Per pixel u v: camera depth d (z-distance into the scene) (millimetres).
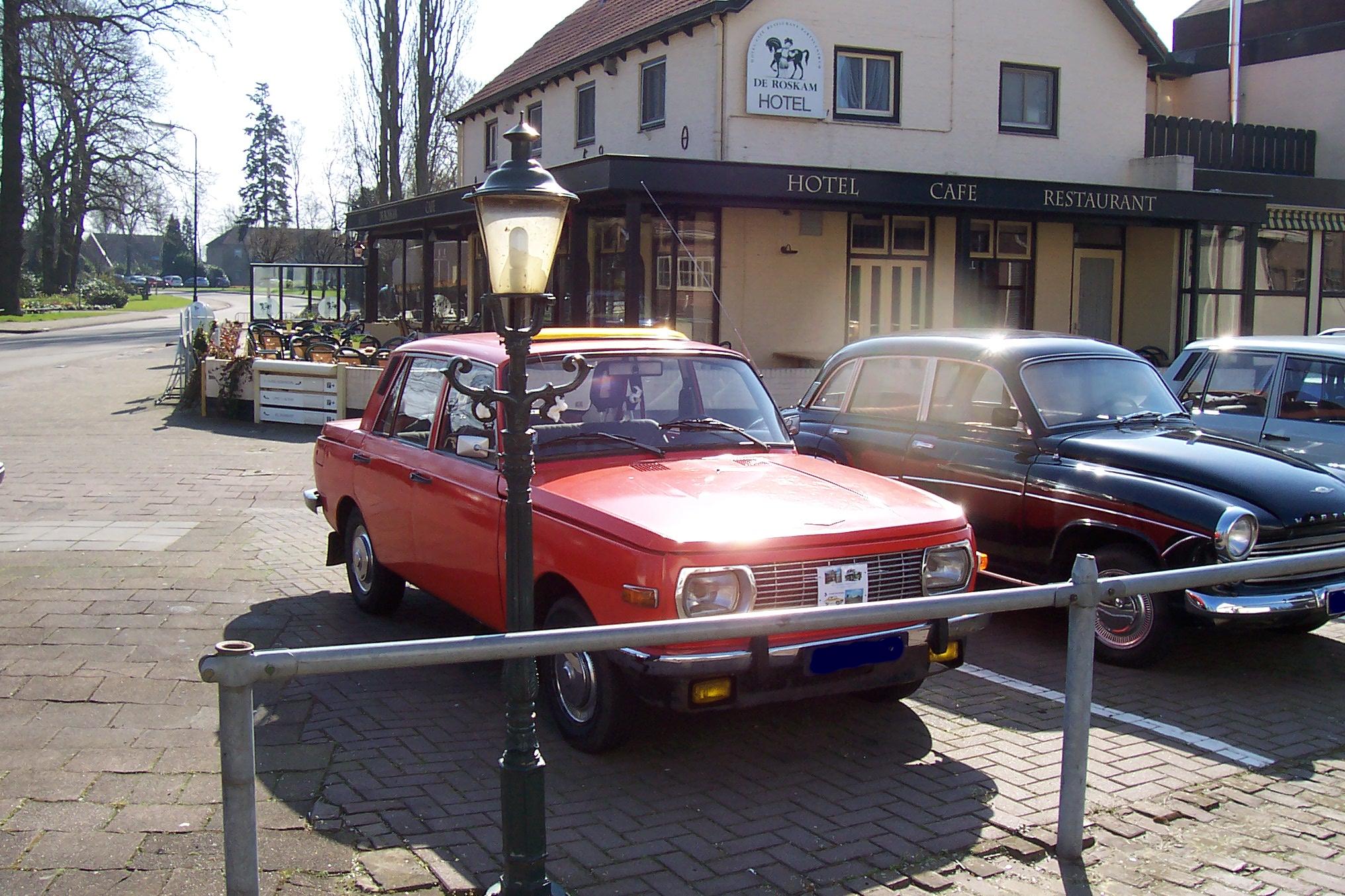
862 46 17953
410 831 4145
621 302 17938
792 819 4375
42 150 53188
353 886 3744
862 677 4816
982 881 3924
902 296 18641
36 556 8266
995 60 19031
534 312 3799
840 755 5066
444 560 5973
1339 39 23141
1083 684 3998
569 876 3879
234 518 9906
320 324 26703
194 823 4141
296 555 8656
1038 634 7160
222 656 2889
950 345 7777
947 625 4941
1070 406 7215
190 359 19219
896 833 4266
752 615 3379
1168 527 6129
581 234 16781
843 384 8562
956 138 18797
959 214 16766
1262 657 6738
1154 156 21250
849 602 4727
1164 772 4945
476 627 6871
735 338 17438
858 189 15406
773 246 17562
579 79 21391
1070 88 19750
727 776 4809
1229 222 18344
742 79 17141
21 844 3947
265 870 3822
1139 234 20422
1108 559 6469
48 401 18453
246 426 16141
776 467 5676
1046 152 19625
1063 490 6672
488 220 3711
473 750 4965
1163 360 18891
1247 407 8656
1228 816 4504
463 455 5605
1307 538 6176
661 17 18234
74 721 5113
